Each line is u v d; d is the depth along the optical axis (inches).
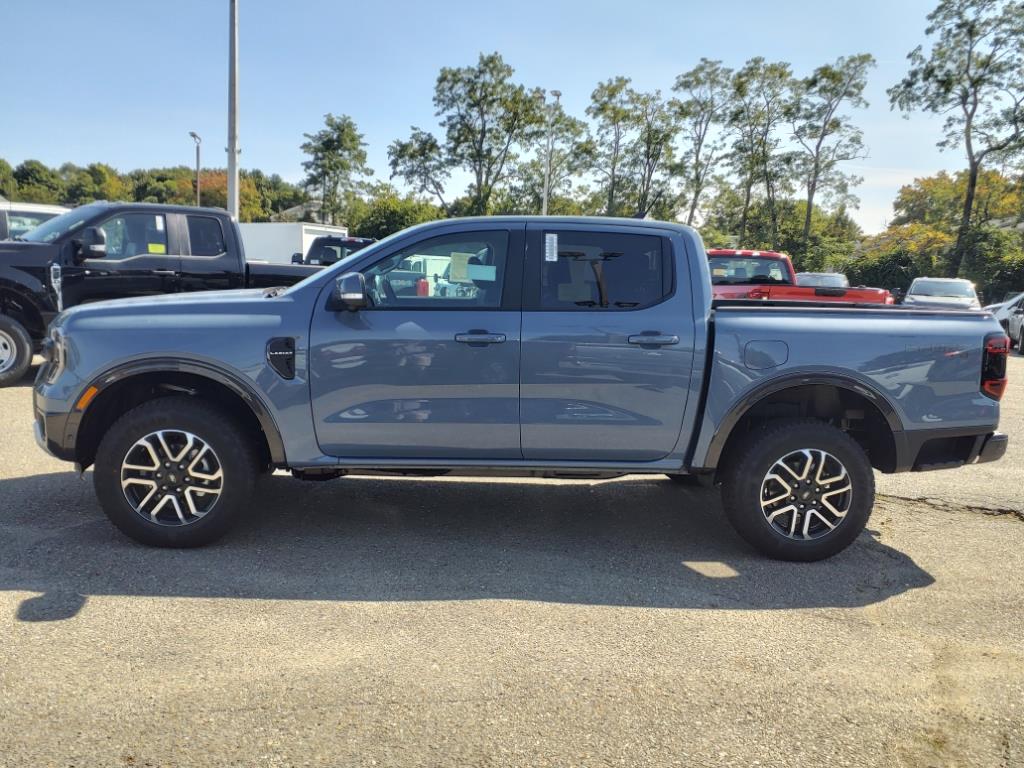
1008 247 1472.7
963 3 1363.2
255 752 94.9
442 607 138.6
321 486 213.9
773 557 167.8
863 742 101.3
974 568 166.1
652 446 165.2
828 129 1722.4
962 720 107.0
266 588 144.1
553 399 161.8
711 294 167.0
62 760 92.0
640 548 173.8
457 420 162.1
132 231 331.0
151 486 158.7
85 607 133.1
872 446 175.6
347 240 550.0
